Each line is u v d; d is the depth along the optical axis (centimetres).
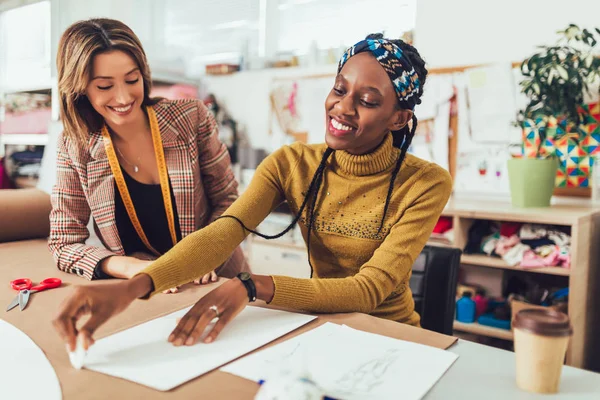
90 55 108
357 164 104
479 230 221
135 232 134
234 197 147
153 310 90
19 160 338
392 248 98
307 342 74
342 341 75
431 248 127
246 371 65
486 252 217
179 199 130
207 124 136
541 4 228
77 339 68
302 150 115
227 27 340
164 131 128
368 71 93
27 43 412
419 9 263
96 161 123
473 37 247
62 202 124
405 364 67
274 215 279
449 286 123
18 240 155
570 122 209
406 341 75
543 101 207
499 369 67
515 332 62
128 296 79
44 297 97
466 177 252
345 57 99
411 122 115
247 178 312
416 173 104
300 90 301
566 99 203
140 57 116
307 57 302
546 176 211
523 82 211
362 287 92
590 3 216
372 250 105
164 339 75
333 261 109
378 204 105
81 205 127
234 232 101
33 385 61
